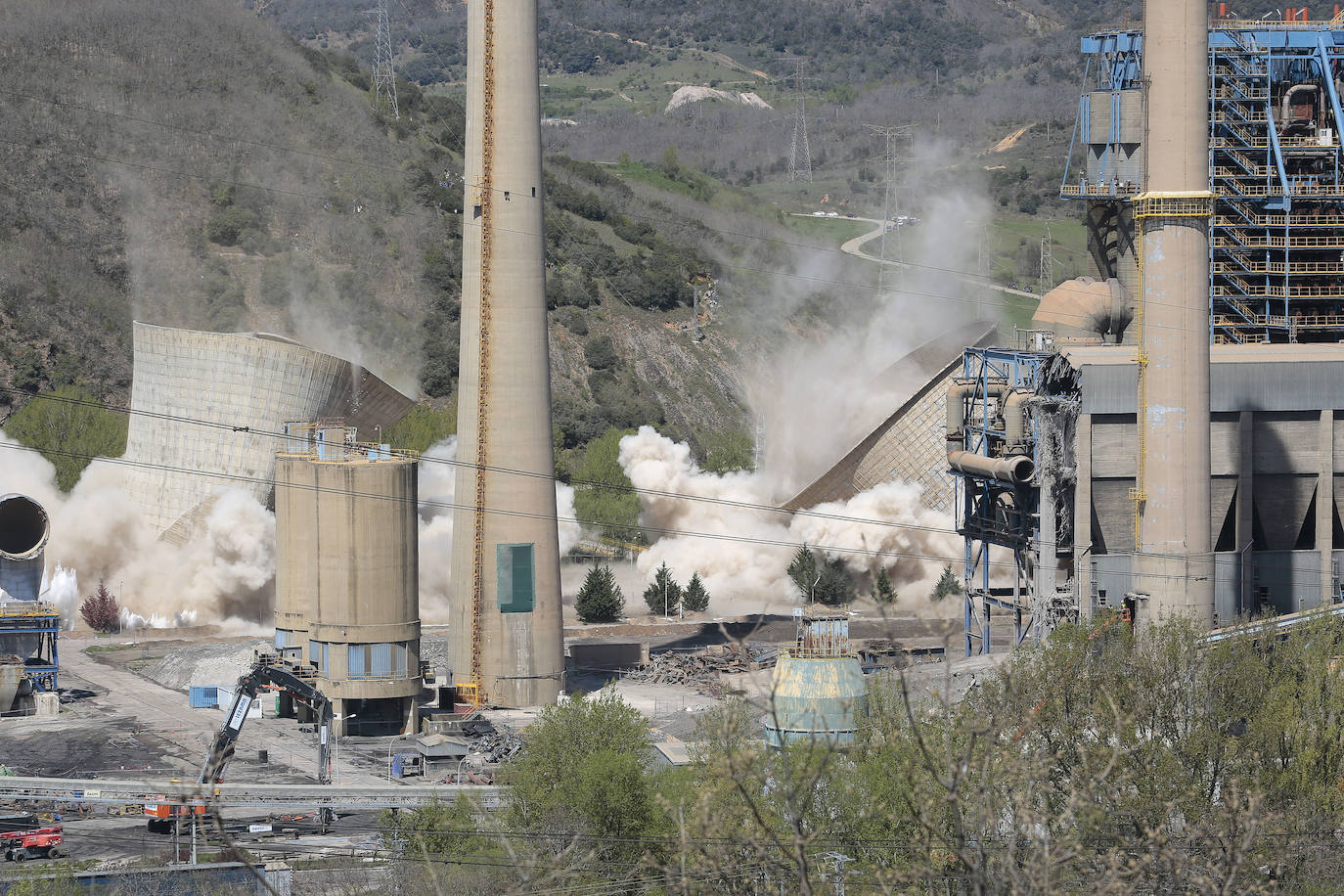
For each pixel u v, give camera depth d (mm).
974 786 161375
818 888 173625
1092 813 168250
